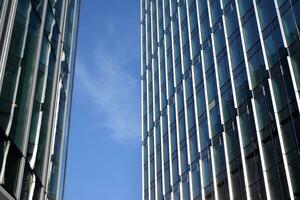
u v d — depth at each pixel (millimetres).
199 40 54188
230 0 47156
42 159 22734
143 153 66125
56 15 28391
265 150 35062
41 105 23469
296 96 32312
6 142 18312
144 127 68312
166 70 64125
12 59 20125
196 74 53219
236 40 44000
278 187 32344
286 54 35000
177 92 58250
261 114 36812
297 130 31562
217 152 43562
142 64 76250
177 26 63344
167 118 59875
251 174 36438
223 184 41031
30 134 21344
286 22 35844
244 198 36844
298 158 30797
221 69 46219
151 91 68875
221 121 43781
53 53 26688
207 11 53375
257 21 40188
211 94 47781
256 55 39500
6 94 19062
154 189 58719
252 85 39188
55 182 25328
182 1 63438
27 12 22672
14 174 18672
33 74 22453
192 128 51031
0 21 19531
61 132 27750
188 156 50344
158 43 70250
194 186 47406
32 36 22969
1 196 17188
